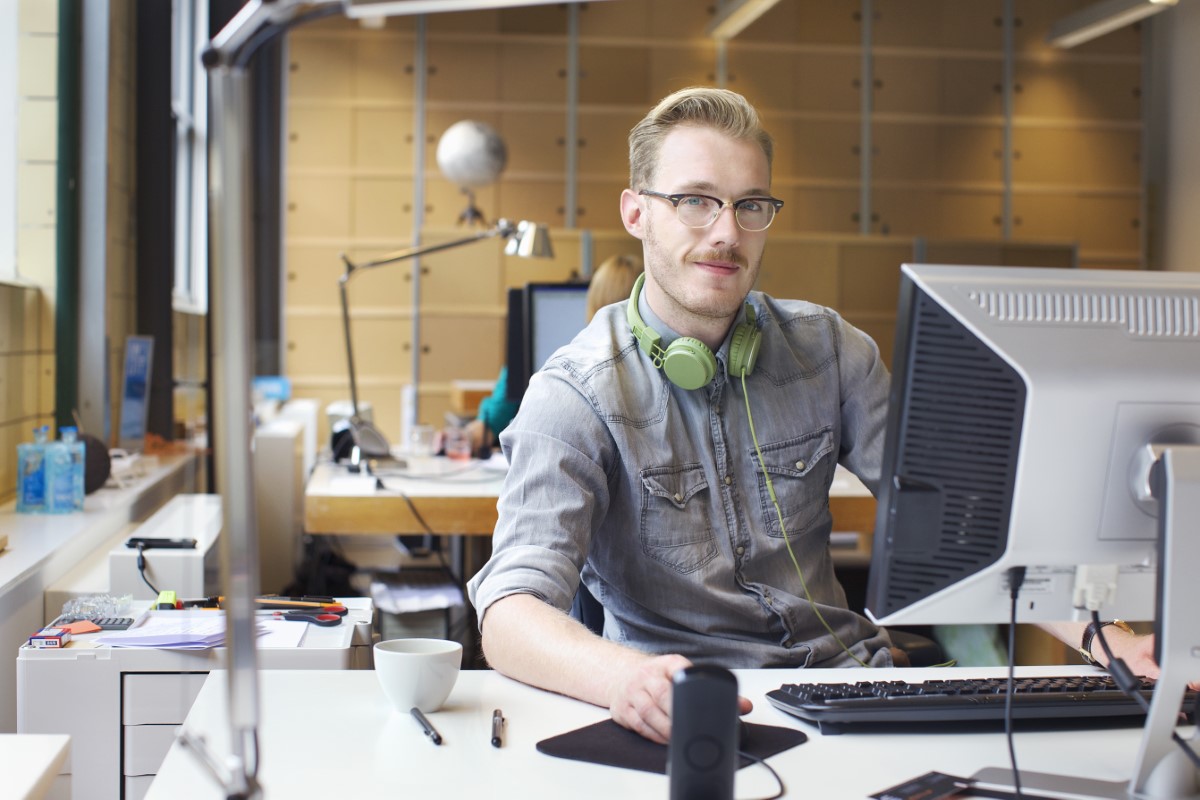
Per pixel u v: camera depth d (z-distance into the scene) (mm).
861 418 1502
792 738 1019
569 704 1116
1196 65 6812
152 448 3953
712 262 1354
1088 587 967
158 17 3809
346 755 971
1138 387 931
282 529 4117
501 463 3303
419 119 6758
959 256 6613
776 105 6980
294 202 6672
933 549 950
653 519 1366
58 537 2309
